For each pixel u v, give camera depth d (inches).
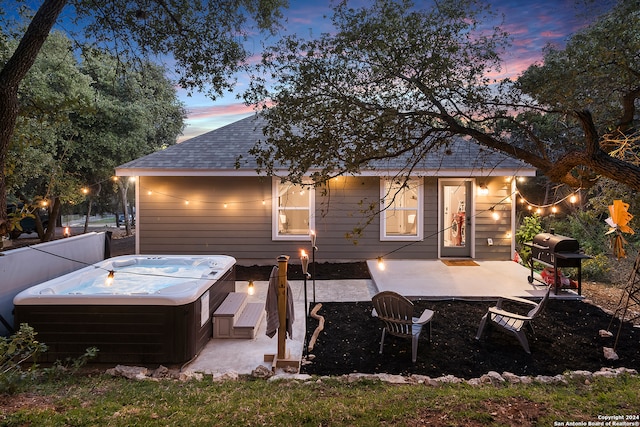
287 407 137.2
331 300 293.1
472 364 191.0
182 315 195.0
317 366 191.2
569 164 140.3
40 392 153.6
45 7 134.0
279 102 151.3
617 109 166.6
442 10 143.5
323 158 147.0
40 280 261.0
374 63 147.9
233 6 180.5
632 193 205.8
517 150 150.2
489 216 416.2
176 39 179.0
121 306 194.9
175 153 418.0
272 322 194.5
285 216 425.1
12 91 129.4
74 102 177.2
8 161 161.9
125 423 124.1
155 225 414.9
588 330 230.2
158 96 594.6
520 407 134.6
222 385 165.2
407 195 424.5
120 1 179.2
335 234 417.4
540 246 313.0
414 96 151.2
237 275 375.9
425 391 152.3
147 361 195.0
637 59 146.8
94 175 624.1
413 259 419.8
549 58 146.2
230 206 415.2
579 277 290.2
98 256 337.4
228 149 424.8
